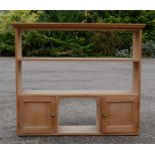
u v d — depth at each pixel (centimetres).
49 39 1033
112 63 934
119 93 307
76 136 307
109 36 1036
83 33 1056
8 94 485
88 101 449
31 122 305
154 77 656
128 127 308
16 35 295
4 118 362
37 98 304
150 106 422
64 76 677
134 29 297
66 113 389
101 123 307
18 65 301
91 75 696
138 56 300
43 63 921
